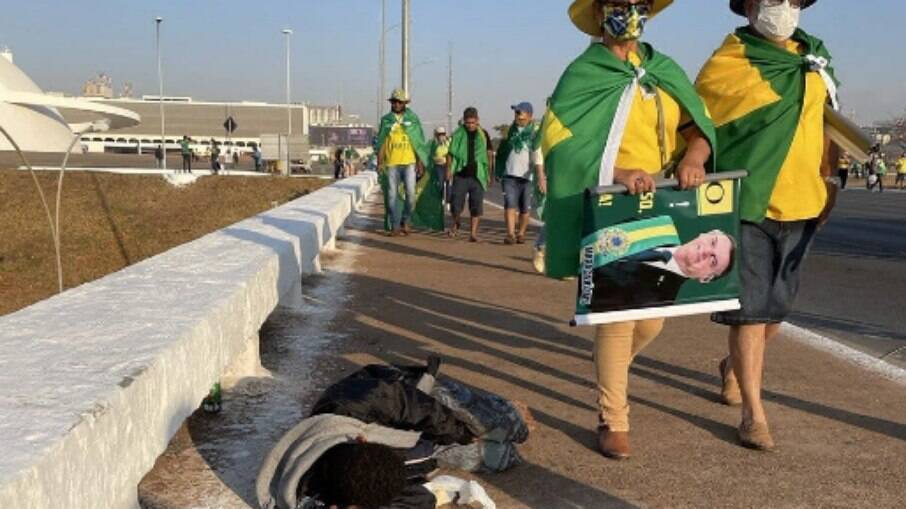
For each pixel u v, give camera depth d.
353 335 5.70
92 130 17.14
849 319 7.18
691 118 3.61
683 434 3.90
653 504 3.14
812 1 3.84
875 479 3.40
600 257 3.40
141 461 2.34
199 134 123.81
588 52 3.65
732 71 3.76
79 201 25.67
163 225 20.03
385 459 2.56
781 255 3.72
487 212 19.48
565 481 3.34
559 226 3.53
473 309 6.76
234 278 3.93
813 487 3.31
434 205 12.97
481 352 5.33
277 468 2.76
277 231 6.28
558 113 3.54
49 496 1.75
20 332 2.80
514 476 3.38
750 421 3.72
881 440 3.85
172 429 2.64
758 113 3.65
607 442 3.59
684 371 4.95
